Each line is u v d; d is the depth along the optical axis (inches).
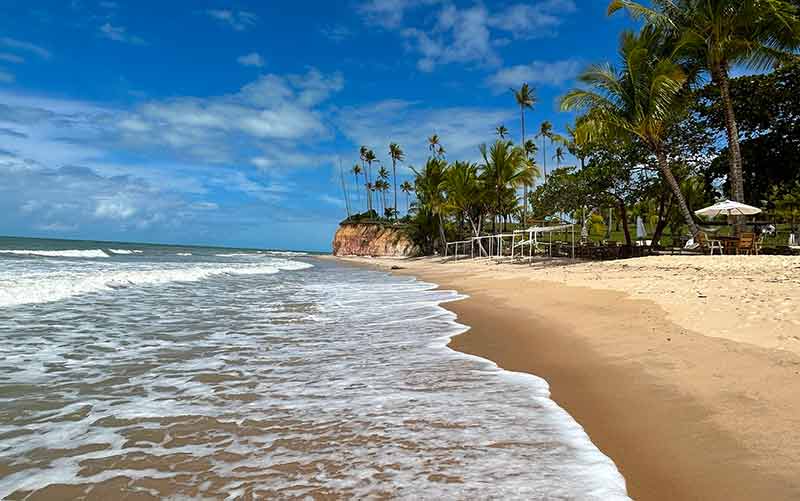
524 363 235.6
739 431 135.4
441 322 366.6
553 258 1162.0
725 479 113.1
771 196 937.5
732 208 665.0
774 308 274.4
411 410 167.8
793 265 476.7
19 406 170.9
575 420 157.1
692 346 225.1
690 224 746.8
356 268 1505.9
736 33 687.1
